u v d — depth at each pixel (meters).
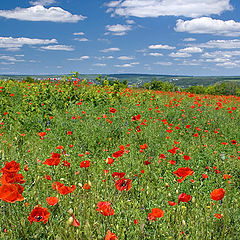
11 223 2.67
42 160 5.36
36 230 2.66
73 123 8.97
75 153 6.18
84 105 12.59
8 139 6.96
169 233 2.90
